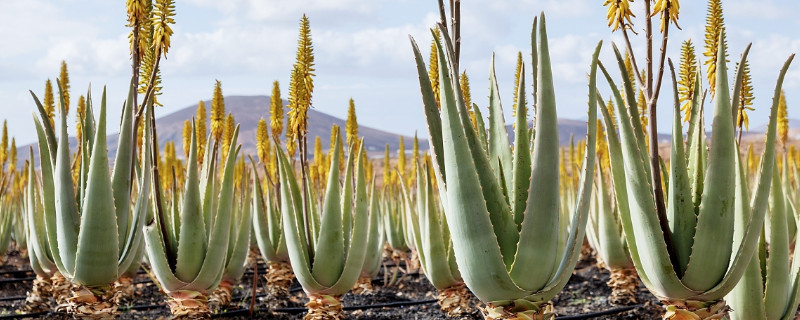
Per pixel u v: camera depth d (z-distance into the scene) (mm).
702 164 3611
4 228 11625
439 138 3316
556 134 3068
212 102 8500
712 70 4227
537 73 3072
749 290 4039
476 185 3082
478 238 3100
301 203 6422
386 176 16656
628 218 3688
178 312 5977
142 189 5375
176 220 6234
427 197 6570
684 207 3496
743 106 4449
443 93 3094
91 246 4992
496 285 3141
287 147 7672
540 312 3277
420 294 9633
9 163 15250
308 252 6285
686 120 4195
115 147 5824
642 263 3580
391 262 13203
